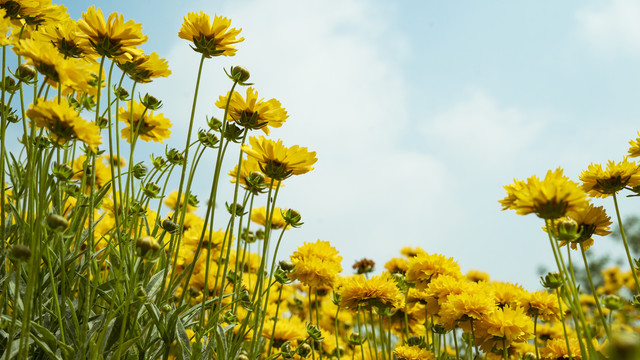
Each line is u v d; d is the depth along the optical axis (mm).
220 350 696
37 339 621
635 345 413
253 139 703
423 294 896
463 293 778
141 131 804
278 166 703
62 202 724
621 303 823
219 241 916
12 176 709
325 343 938
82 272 688
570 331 1011
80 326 669
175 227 708
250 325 803
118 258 672
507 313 761
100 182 886
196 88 703
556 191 598
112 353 655
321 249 881
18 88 679
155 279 706
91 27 670
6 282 621
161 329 668
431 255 884
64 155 748
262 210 907
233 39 709
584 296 1471
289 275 846
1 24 637
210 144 778
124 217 704
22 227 668
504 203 644
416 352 834
